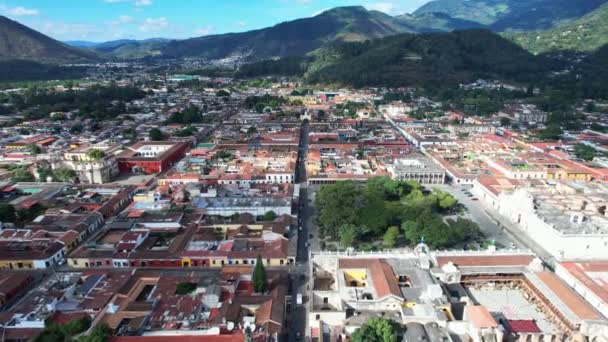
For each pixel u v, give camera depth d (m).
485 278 124.38
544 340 101.25
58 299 117.69
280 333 102.25
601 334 99.56
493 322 94.19
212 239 157.25
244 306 112.44
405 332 93.69
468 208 197.00
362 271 120.38
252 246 152.38
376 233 159.88
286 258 143.00
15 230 162.38
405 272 117.06
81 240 165.50
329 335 99.25
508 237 164.88
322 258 128.12
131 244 151.12
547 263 141.50
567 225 152.50
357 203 172.12
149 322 106.12
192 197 197.25
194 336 96.31
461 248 153.88
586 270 124.88
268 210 181.00
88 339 92.69
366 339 88.69
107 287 124.31
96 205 193.12
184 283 123.69
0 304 121.69
